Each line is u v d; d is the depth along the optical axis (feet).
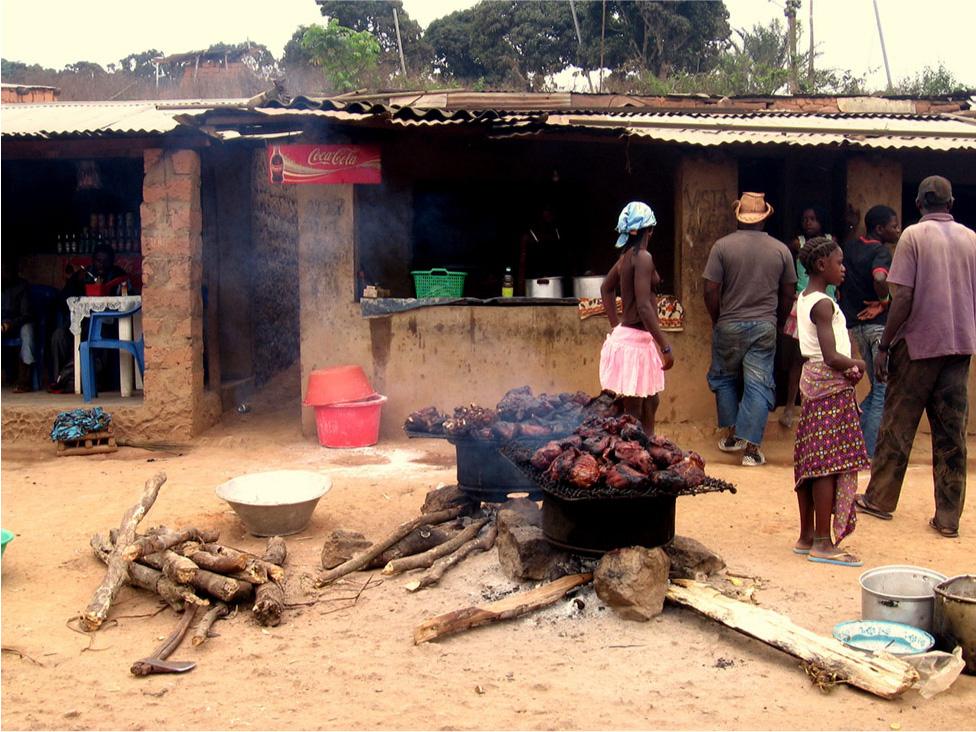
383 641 13.80
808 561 17.31
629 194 34.68
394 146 33.88
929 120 31.99
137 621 14.75
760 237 25.95
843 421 16.89
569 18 80.94
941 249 18.93
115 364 34.04
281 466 26.22
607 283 21.86
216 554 15.44
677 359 29.04
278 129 27.53
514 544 15.52
